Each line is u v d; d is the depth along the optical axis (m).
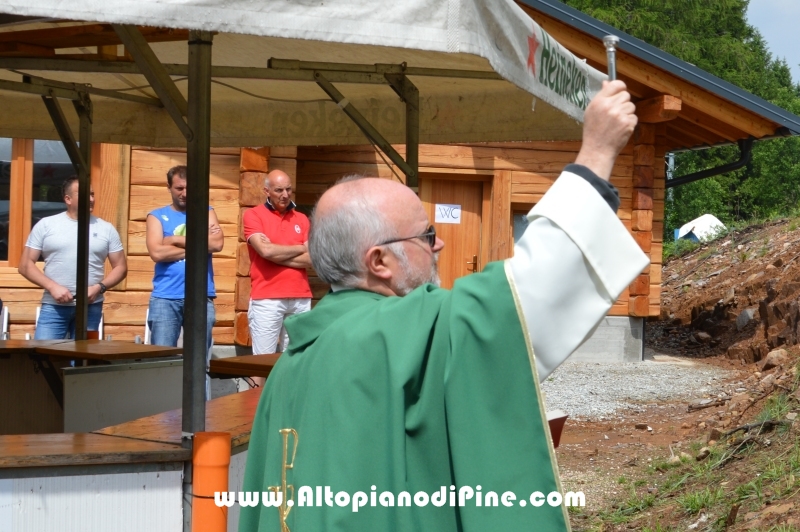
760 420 5.93
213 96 5.46
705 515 4.77
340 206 1.82
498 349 1.53
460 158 11.25
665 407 8.17
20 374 4.90
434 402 1.56
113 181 9.17
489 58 2.53
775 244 14.50
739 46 36.16
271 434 1.79
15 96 5.51
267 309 7.30
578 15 10.23
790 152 36.66
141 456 2.59
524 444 1.51
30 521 2.47
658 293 11.78
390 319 1.64
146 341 7.41
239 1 2.10
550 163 11.47
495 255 11.40
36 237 6.82
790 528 4.15
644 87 11.40
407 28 2.30
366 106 5.25
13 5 1.89
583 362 11.27
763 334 10.77
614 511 5.21
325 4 2.20
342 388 1.62
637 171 11.57
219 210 9.60
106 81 5.13
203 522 2.61
